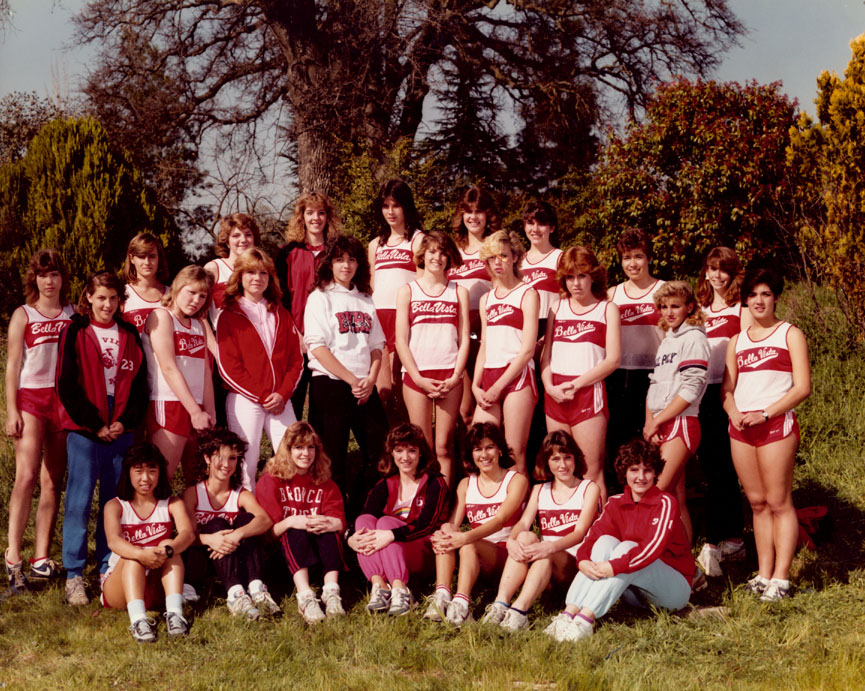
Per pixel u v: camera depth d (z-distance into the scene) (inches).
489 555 209.3
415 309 240.8
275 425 229.5
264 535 213.0
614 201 519.2
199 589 219.1
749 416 211.0
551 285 252.1
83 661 183.3
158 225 482.6
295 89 796.0
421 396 239.3
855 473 286.2
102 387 215.3
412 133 832.9
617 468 200.8
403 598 199.0
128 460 202.8
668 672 174.6
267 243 752.3
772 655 183.3
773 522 216.7
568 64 898.7
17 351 224.8
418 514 213.0
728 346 222.1
